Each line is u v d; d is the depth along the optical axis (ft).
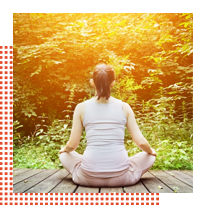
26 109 14.64
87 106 6.16
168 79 16.97
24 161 9.70
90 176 5.91
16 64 15.71
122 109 6.19
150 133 10.78
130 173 6.16
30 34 15.66
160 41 15.79
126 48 16.66
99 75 5.95
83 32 16.01
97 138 5.95
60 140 12.40
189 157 9.05
